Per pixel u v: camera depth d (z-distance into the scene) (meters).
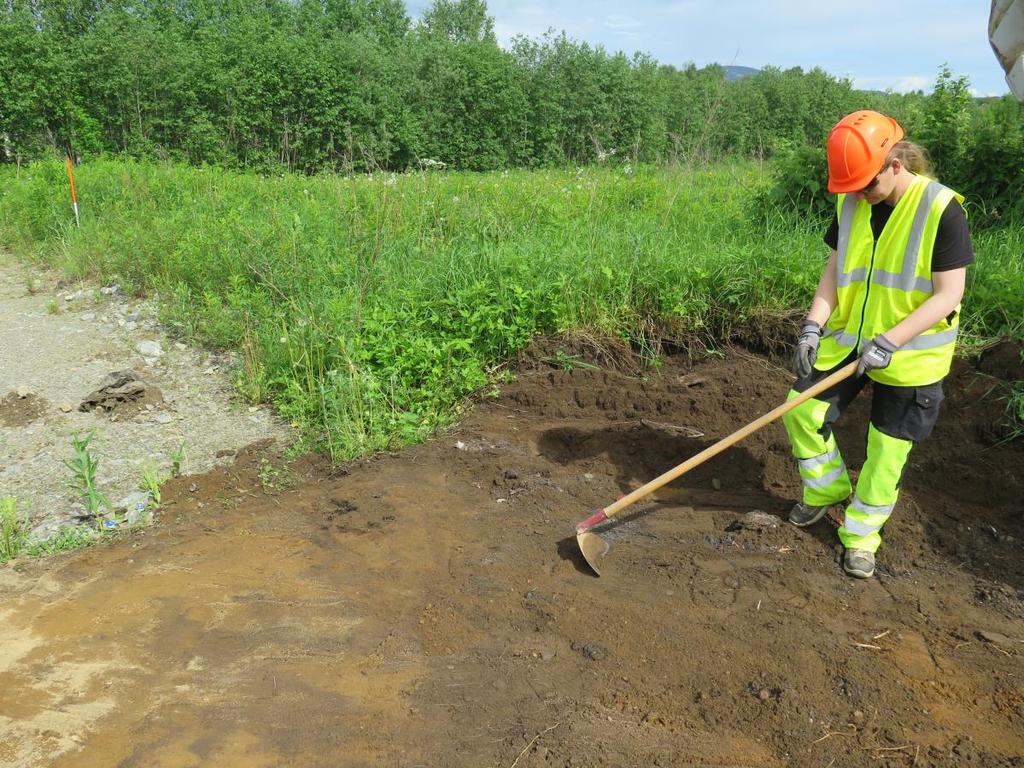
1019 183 7.25
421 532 4.04
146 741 2.75
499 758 2.64
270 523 4.22
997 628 3.21
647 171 11.88
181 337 6.88
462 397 5.52
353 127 25.64
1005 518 3.93
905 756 2.59
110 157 21.50
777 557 3.71
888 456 3.43
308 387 5.50
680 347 5.98
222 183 11.34
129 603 3.53
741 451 4.66
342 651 3.20
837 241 3.51
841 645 3.12
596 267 6.32
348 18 44.00
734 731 2.73
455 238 7.48
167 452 5.01
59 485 4.64
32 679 3.05
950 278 3.13
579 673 3.03
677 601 3.43
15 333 7.12
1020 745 2.63
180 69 23.98
